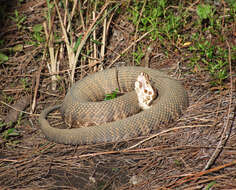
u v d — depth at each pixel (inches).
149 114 226.7
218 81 248.1
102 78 285.3
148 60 291.7
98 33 307.4
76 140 218.5
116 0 317.4
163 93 252.4
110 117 244.1
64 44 293.3
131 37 310.7
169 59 291.7
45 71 296.2
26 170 202.2
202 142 201.6
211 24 292.2
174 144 205.0
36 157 210.7
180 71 272.7
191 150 195.0
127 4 319.6
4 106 266.8
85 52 296.8
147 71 279.0
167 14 319.0
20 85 286.8
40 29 307.3
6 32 326.0
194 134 210.1
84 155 206.5
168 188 171.5
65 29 277.3
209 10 293.3
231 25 296.4
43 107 268.1
